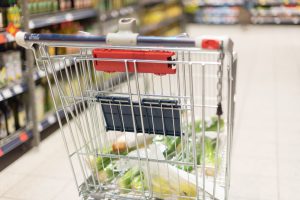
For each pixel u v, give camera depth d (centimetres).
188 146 182
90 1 439
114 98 163
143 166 174
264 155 289
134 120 163
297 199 230
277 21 1188
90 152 177
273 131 337
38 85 323
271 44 829
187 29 1123
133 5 586
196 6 1240
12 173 267
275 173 262
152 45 144
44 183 252
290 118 369
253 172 263
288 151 296
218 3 1241
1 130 281
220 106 145
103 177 182
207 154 202
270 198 231
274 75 543
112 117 170
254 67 598
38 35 155
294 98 432
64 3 385
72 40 152
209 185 171
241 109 397
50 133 338
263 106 406
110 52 156
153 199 177
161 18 759
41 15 337
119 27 149
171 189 172
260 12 1205
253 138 322
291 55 696
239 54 715
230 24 1214
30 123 304
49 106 345
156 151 167
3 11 275
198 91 315
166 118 161
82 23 445
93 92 169
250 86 485
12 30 269
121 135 192
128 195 177
